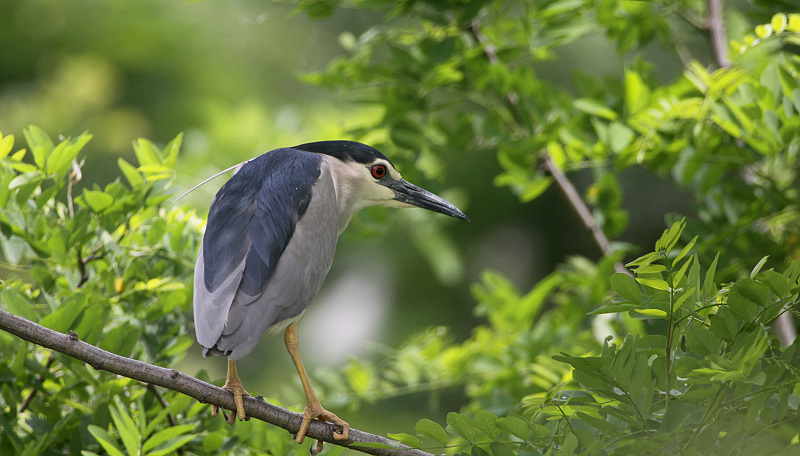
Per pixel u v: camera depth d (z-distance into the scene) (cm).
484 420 546
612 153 1007
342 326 1452
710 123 898
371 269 1475
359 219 1045
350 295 1478
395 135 998
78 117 1591
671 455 498
